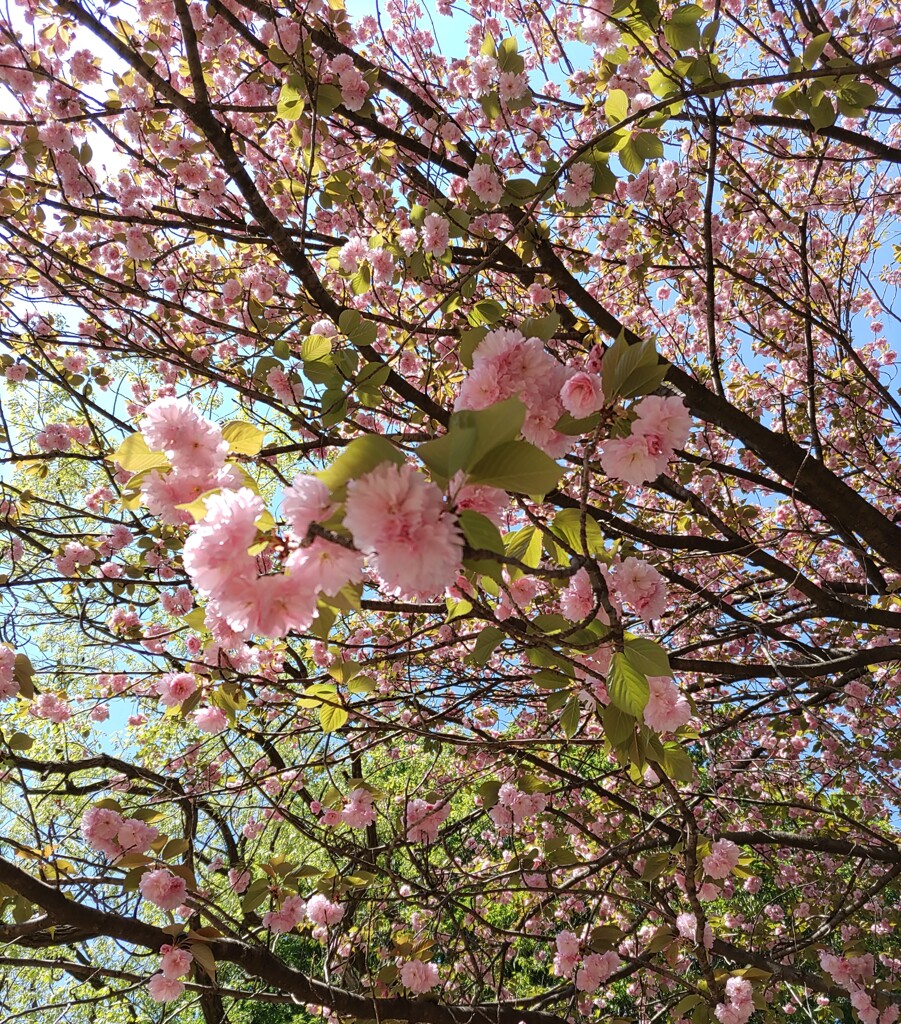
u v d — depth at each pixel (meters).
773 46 5.21
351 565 1.10
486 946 4.20
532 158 4.27
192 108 2.75
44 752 5.82
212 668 2.55
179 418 1.41
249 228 3.99
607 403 1.56
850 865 5.75
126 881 2.61
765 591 4.96
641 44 2.71
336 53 3.79
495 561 1.16
